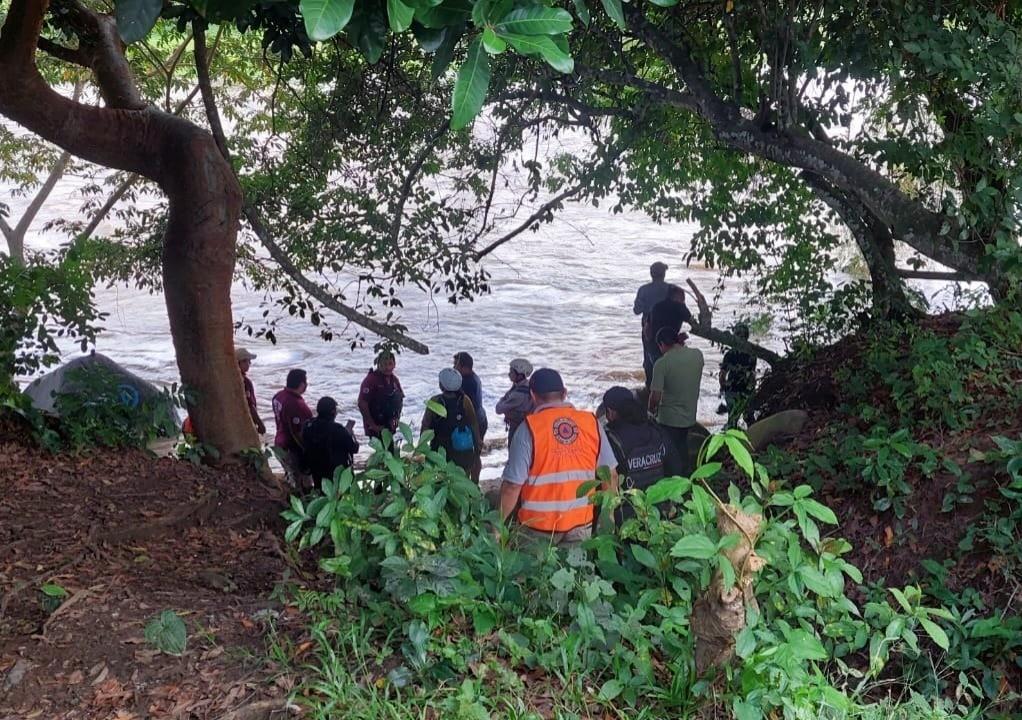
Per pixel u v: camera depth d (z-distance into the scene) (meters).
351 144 12.29
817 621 4.83
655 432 6.50
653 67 12.00
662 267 12.66
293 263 12.46
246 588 5.82
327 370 21.62
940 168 7.91
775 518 4.48
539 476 5.32
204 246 9.02
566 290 30.27
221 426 9.12
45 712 3.87
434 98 12.14
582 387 20.36
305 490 9.12
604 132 15.76
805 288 11.87
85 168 22.80
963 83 7.91
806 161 8.54
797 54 8.68
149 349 24.23
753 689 3.78
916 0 8.00
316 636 4.33
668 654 4.52
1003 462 6.07
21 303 8.37
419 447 5.02
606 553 4.82
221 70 17.41
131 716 3.83
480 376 20.97
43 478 7.27
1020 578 5.46
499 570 4.55
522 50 2.64
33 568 5.53
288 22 7.44
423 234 12.48
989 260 7.72
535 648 4.29
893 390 7.77
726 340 11.47
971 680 5.00
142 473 7.70
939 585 5.46
